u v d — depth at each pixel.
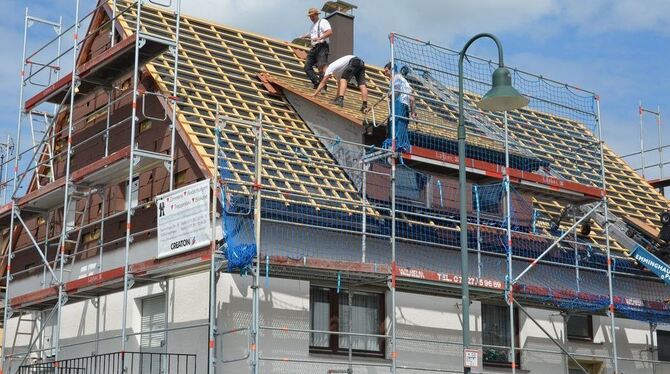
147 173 20.80
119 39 23.00
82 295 21.08
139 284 19.91
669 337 24.73
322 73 23.64
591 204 22.97
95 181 20.86
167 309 19.06
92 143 23.34
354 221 19.23
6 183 24.02
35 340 20.89
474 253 21.02
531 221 22.33
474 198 21.34
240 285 17.95
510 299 19.59
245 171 18.64
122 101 22.34
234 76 22.95
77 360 19.73
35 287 24.31
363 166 19.95
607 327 23.19
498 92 15.74
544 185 21.22
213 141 19.36
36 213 23.42
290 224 17.78
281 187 18.86
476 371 20.61
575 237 22.17
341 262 17.66
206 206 16.80
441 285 19.09
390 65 20.05
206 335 17.88
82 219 21.91
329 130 21.52
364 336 19.02
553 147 25.45
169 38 22.22
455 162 20.05
